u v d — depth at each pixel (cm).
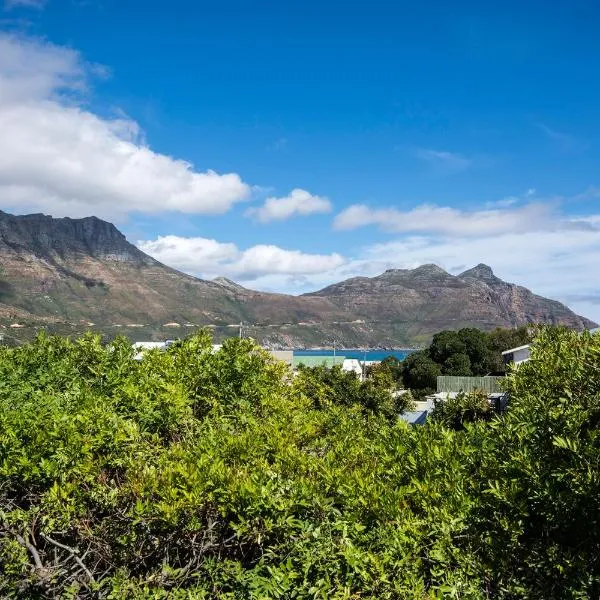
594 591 429
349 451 664
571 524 467
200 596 493
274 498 516
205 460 585
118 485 615
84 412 671
